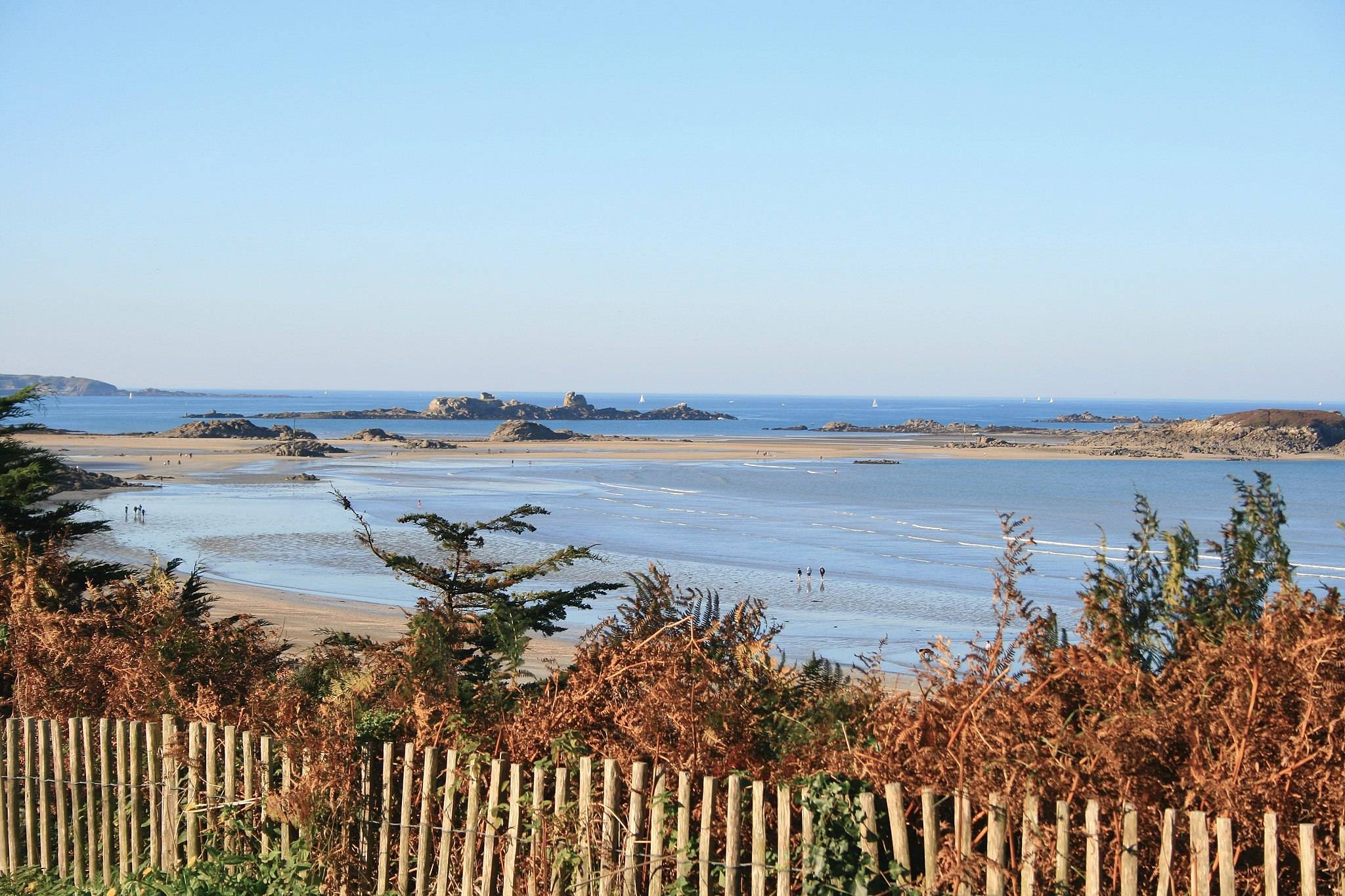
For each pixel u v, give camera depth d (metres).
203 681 10.02
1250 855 5.93
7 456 18.86
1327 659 6.17
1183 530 8.18
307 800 7.30
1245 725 6.06
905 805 6.16
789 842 6.11
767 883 6.19
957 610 48.69
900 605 49.66
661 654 7.69
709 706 7.09
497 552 62.66
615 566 59.84
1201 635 7.33
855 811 6.03
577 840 6.64
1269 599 7.54
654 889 6.37
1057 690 6.91
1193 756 6.11
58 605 12.95
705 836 6.29
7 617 11.62
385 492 111.06
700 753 6.75
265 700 8.50
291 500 100.50
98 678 9.80
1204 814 5.54
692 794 6.61
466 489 115.94
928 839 5.88
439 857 7.08
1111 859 5.80
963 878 5.68
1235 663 6.39
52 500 95.62
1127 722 6.16
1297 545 75.62
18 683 10.22
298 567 57.97
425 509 92.38
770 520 89.31
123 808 8.48
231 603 46.00
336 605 46.00
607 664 7.84
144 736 8.56
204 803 8.08
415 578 11.04
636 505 100.94
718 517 90.81
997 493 120.00
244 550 64.31
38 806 9.03
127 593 12.60
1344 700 6.11
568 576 53.88
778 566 62.16
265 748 7.81
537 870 6.73
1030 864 5.72
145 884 7.67
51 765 9.00
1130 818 5.64
